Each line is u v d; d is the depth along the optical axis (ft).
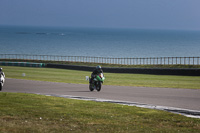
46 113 61.72
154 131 50.26
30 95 90.68
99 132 48.42
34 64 349.20
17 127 49.14
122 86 142.20
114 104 76.84
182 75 244.42
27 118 56.75
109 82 182.39
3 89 125.08
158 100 90.17
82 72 278.87
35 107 68.03
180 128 52.85
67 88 130.93
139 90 121.90
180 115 63.93
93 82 117.60
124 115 62.90
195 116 64.49
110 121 57.06
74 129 49.83
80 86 140.36
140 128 52.08
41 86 139.33
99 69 117.29
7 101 75.46
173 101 88.02
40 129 48.57
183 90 121.80
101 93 110.22
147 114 64.23
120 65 333.42
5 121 53.47
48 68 330.75
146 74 258.16
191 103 83.97
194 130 51.52
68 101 79.92
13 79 177.99
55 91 118.01
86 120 56.95
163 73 253.24
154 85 157.69
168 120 59.06
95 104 75.97
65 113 62.54
